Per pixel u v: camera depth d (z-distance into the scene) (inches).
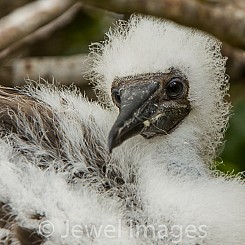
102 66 440.1
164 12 379.2
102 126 412.8
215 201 395.2
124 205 390.9
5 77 554.3
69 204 375.9
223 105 455.2
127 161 405.1
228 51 546.9
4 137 389.1
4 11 592.4
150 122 415.2
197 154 434.3
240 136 541.3
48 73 556.1
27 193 374.3
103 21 597.6
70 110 413.4
